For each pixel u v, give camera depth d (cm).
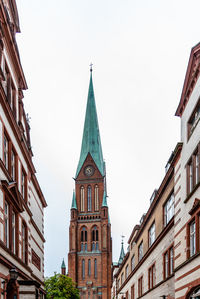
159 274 3016
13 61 2428
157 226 3152
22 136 2614
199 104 2008
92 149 13750
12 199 2166
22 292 2314
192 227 2059
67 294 10100
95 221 13100
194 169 2047
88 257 12781
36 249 3459
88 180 13475
